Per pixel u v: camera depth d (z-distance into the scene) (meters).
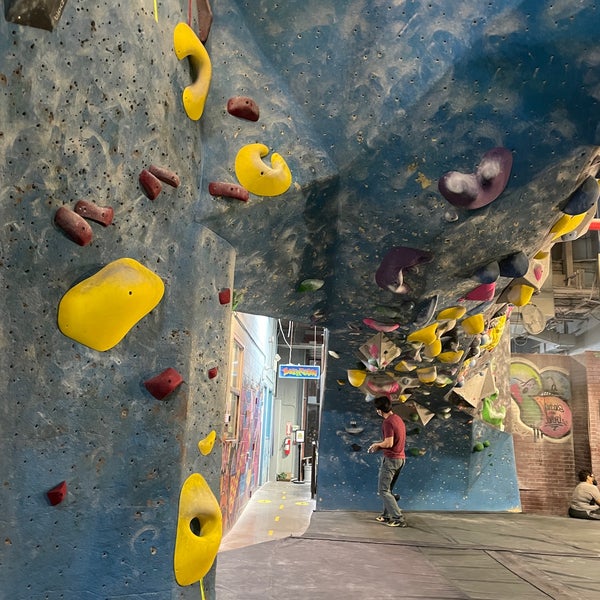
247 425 8.54
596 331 12.12
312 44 2.81
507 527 5.95
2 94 1.89
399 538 5.08
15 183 1.94
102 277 2.08
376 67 2.75
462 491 7.12
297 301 3.68
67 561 2.01
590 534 5.73
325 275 3.45
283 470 17.34
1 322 1.89
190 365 2.36
